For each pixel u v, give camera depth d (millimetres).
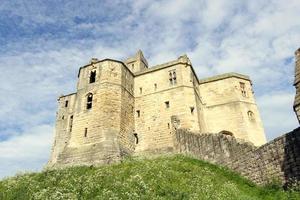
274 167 18906
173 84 41688
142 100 42688
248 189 19203
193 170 21812
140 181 18828
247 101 43625
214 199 16062
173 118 36812
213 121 42906
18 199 18578
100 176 21531
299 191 16359
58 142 43000
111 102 37531
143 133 40031
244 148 21953
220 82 45344
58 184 21016
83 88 39500
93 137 34906
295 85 16047
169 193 17016
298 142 17516
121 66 41312
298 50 16750
